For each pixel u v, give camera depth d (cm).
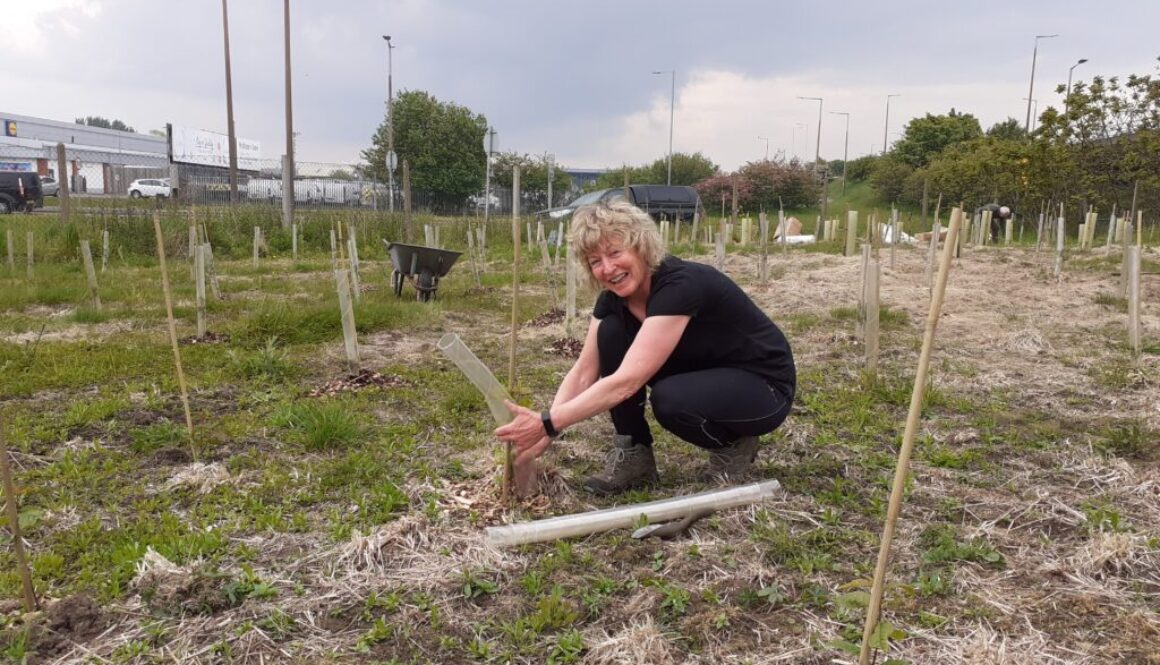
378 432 425
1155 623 237
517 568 274
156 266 1295
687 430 329
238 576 265
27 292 867
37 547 290
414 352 640
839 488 340
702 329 318
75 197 1933
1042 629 237
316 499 335
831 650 226
